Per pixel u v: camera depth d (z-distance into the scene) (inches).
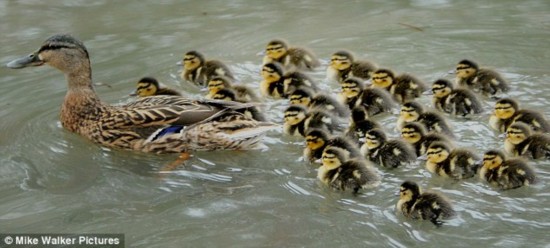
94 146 507.5
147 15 693.3
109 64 607.8
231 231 401.1
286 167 474.0
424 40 627.8
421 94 554.6
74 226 408.8
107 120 501.7
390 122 531.2
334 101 542.3
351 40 633.6
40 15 692.1
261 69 589.9
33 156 490.9
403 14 679.7
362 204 427.8
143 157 494.9
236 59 614.2
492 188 437.7
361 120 512.1
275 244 388.8
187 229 403.9
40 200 436.8
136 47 633.6
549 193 429.1
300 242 390.0
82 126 511.2
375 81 562.3
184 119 494.0
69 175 468.4
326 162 450.3
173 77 594.2
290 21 675.4
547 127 493.4
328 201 432.1
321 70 599.2
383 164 470.3
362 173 442.0
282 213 418.3
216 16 689.0
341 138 480.7
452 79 571.5
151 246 389.7
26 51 621.3
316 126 512.7
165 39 646.5
